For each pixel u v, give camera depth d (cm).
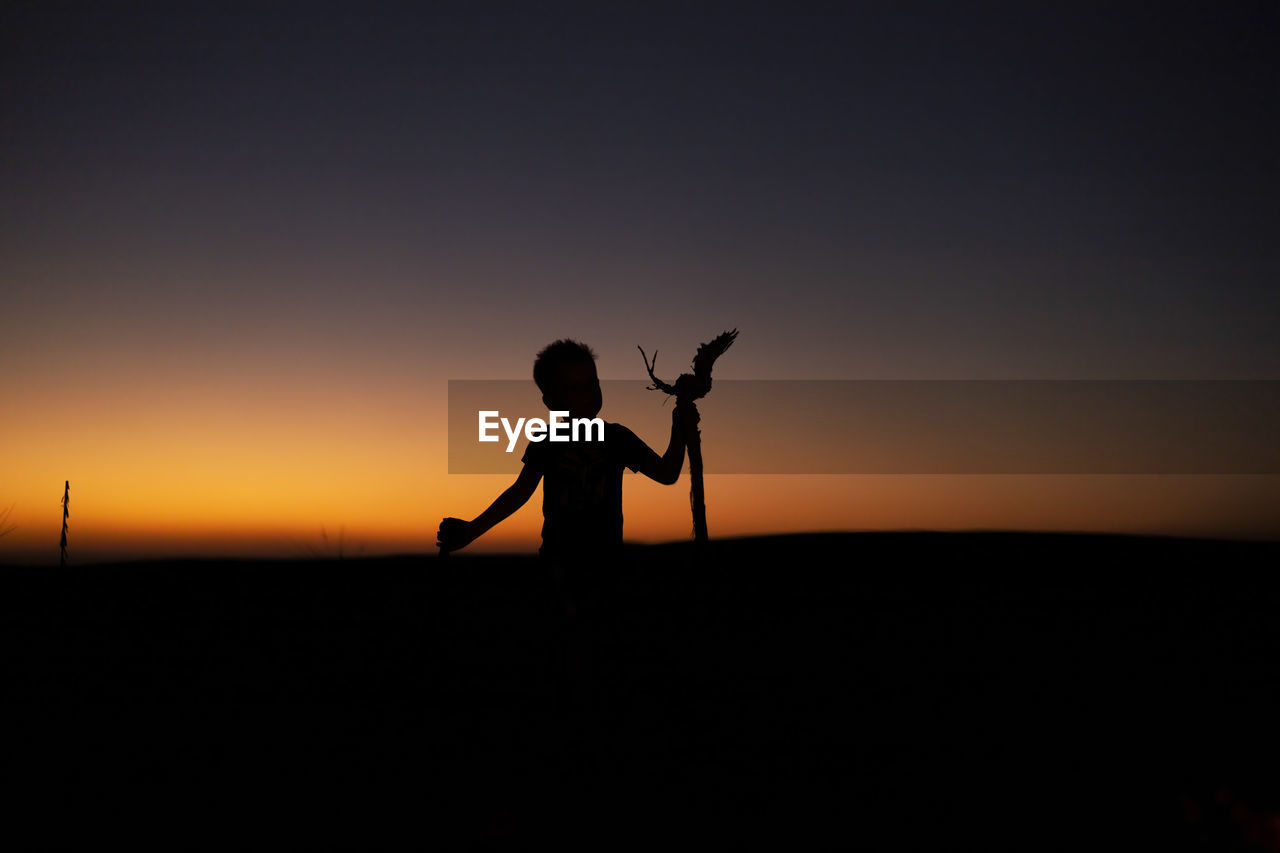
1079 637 439
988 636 444
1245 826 197
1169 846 192
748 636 454
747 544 846
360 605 646
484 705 349
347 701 359
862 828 209
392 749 287
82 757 284
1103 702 306
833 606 546
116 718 331
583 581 279
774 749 268
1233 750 246
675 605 550
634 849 204
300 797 244
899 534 887
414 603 654
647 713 308
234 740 300
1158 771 233
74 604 637
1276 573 668
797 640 441
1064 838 198
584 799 236
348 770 267
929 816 213
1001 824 207
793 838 205
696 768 254
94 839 215
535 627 547
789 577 679
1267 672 351
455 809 232
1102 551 786
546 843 210
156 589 696
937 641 433
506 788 247
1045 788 226
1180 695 314
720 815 221
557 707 274
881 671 369
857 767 249
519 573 813
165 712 339
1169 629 456
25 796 248
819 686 346
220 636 521
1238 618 493
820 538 855
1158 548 795
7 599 645
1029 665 373
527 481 295
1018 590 611
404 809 233
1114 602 557
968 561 752
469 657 454
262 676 409
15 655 460
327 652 470
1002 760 249
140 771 268
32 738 304
